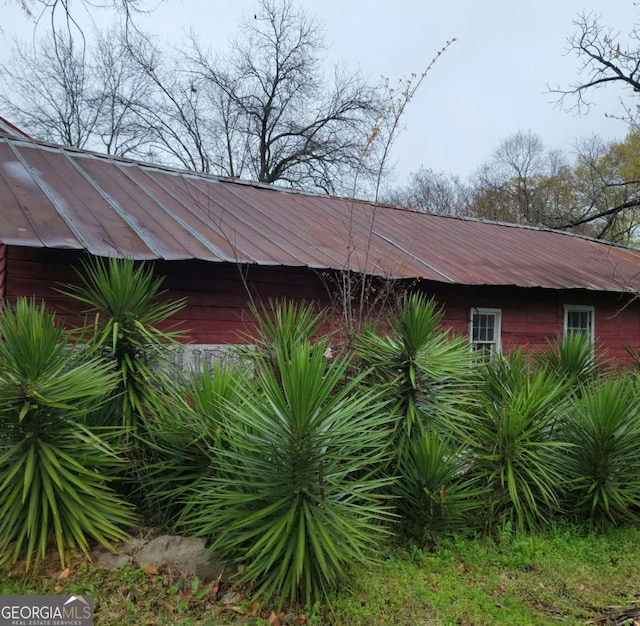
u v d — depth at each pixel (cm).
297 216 930
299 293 750
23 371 371
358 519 363
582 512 514
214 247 632
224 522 372
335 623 329
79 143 2658
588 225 2734
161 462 436
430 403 489
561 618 354
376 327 584
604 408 504
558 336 949
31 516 359
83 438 379
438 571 407
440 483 445
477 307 952
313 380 327
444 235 1120
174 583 357
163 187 864
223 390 435
